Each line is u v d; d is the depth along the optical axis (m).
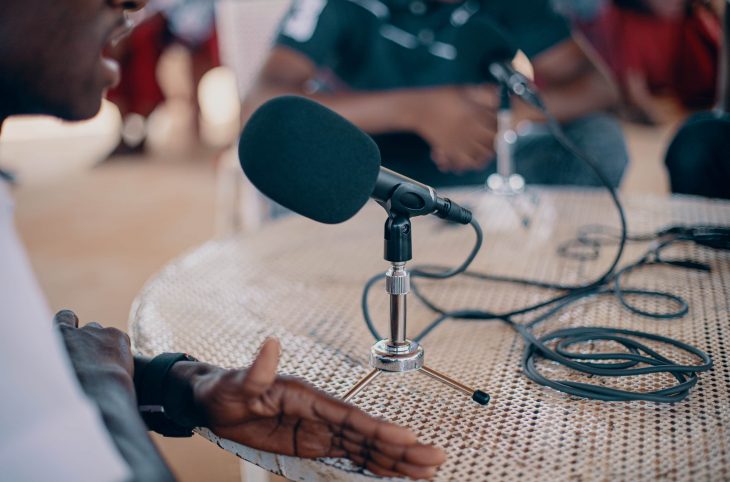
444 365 0.89
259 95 1.94
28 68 0.67
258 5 2.33
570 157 2.02
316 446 0.68
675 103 5.05
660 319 0.98
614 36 4.70
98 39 0.69
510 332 0.98
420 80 1.93
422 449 0.65
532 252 1.26
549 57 2.01
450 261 1.24
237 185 2.56
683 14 4.59
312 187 0.72
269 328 1.00
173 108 5.98
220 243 1.38
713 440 0.71
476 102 1.84
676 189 1.65
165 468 0.60
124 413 0.64
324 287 1.15
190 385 0.73
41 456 0.52
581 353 0.89
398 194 0.77
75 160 5.07
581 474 0.67
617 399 0.78
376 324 1.01
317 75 2.02
